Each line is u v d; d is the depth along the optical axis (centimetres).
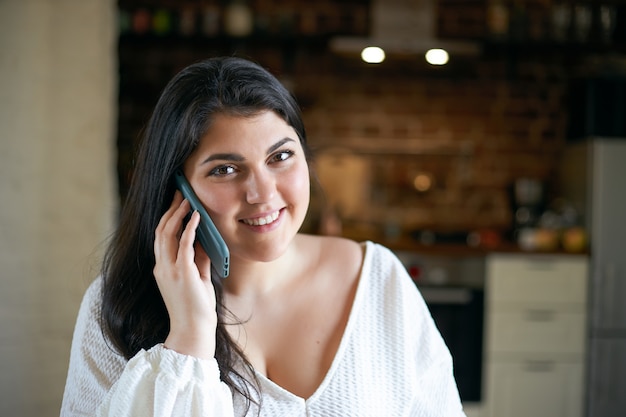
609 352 351
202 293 88
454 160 423
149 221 95
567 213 377
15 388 240
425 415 104
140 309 98
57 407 245
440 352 108
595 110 369
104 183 254
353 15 423
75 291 247
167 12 391
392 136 423
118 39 386
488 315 350
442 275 355
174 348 87
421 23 384
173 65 416
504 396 349
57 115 244
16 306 239
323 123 422
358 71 420
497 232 421
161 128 91
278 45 399
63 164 246
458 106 423
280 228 90
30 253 241
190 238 88
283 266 103
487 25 411
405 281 107
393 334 103
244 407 92
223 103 86
